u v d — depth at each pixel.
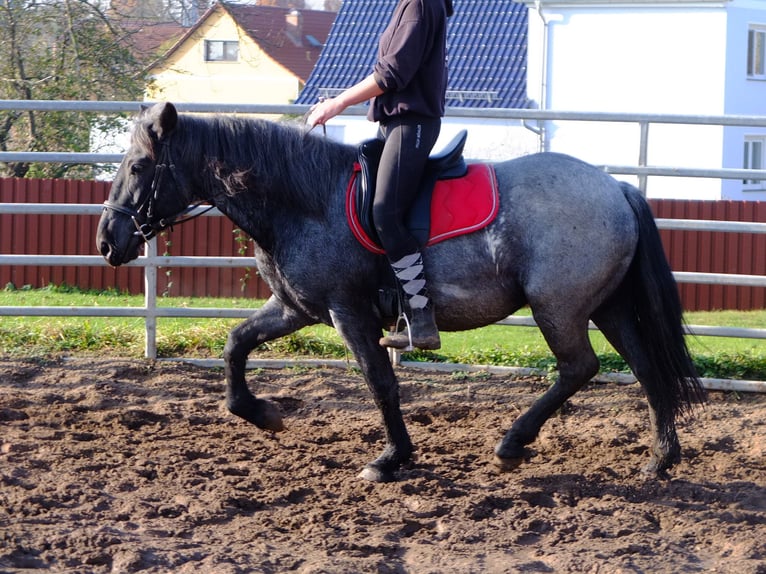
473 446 5.77
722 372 7.26
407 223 4.68
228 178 4.76
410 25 4.55
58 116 15.70
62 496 4.57
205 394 6.75
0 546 3.96
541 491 4.89
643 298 4.96
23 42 16.58
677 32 21.62
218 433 5.83
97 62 16.66
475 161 5.74
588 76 22.25
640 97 22.00
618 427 6.16
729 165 21.45
